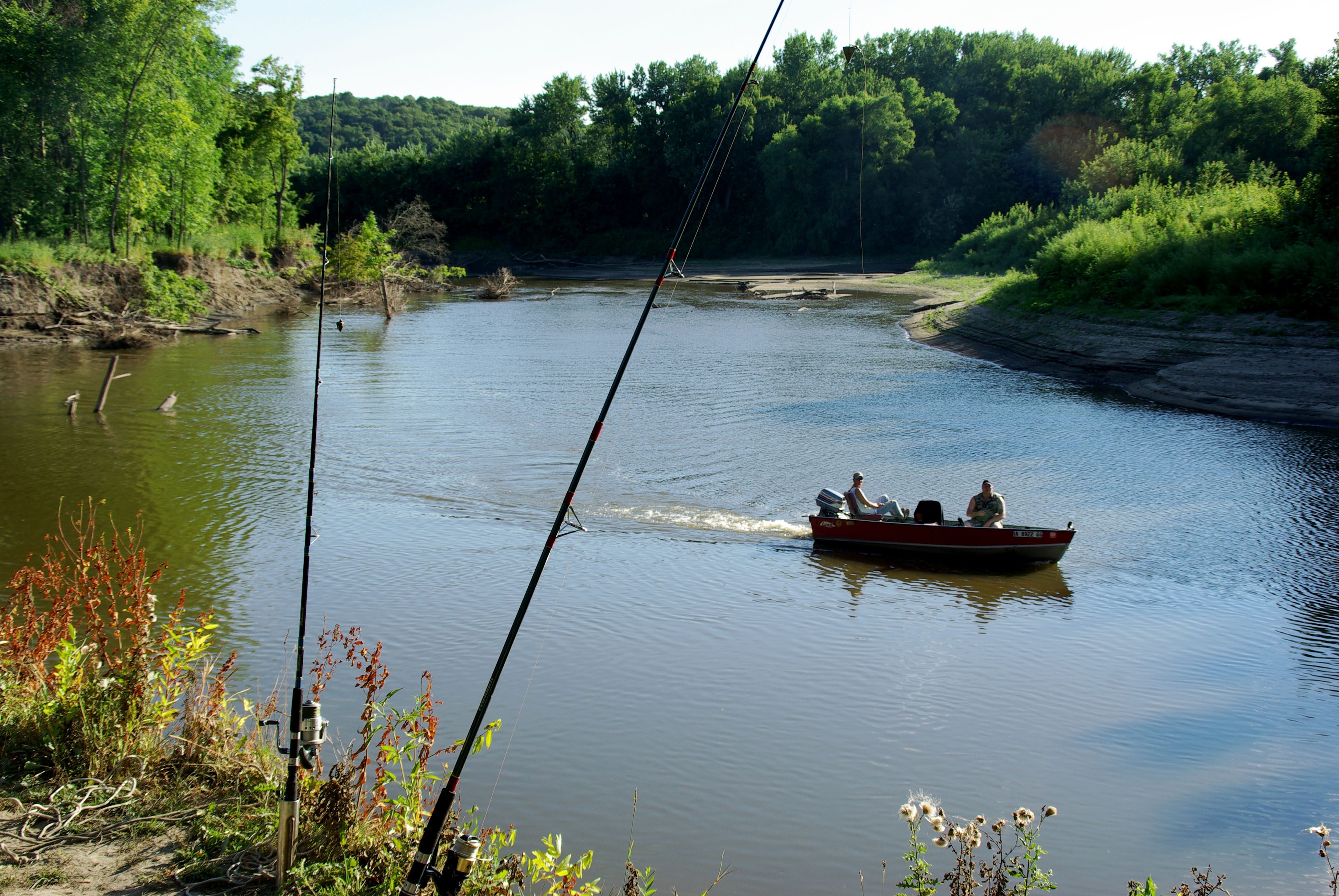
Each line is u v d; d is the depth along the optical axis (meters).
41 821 4.80
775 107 95.62
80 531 14.41
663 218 103.12
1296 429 23.62
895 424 23.78
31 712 5.54
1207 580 13.55
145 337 36.50
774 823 7.58
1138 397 28.19
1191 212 43.88
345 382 29.14
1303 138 68.12
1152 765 8.65
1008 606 12.52
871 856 7.19
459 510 16.33
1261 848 7.45
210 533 14.68
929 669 10.56
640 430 22.77
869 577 13.62
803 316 51.22
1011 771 8.51
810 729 9.13
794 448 21.17
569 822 7.50
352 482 17.88
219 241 54.91
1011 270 55.06
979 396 27.89
